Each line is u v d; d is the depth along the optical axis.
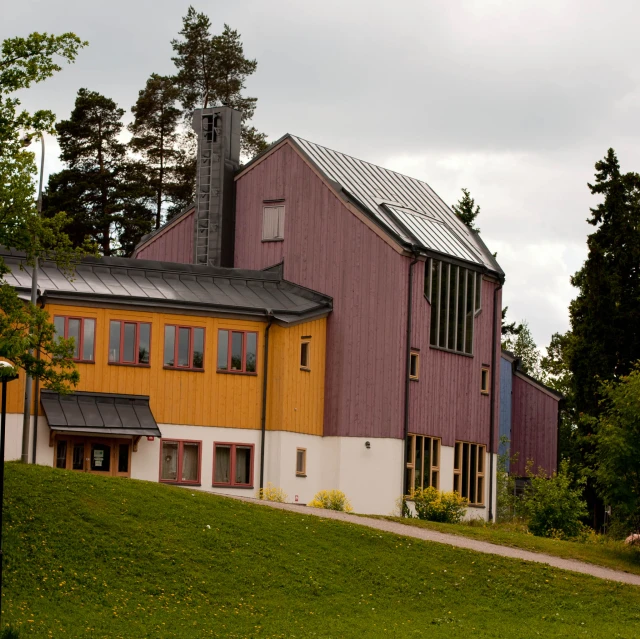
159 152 72.69
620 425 38.59
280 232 49.03
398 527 36.09
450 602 30.11
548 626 29.20
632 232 58.97
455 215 55.66
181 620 25.80
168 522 30.34
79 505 29.72
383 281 46.19
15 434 39.81
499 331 52.16
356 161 52.03
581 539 41.56
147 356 42.47
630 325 58.53
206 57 74.00
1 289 28.84
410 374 46.38
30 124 29.12
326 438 46.59
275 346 44.75
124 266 44.78
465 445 49.69
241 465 43.78
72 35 29.17
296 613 27.45
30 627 23.81
